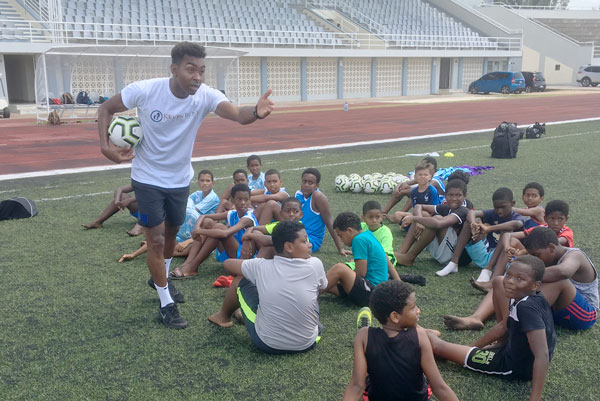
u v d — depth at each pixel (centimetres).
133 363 406
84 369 397
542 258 429
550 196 945
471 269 610
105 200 937
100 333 454
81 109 2466
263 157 1412
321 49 3612
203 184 707
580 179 1095
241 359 412
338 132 1973
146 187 449
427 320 477
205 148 1590
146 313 493
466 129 2053
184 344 436
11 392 368
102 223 791
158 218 455
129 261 634
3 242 701
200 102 445
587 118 2412
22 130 1986
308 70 3697
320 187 1042
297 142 1717
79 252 664
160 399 360
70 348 428
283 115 2688
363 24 4159
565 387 372
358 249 492
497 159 1359
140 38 3116
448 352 395
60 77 2402
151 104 435
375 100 3766
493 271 554
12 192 996
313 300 411
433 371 315
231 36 3416
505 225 572
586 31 6016
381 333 321
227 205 688
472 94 4331
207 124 2284
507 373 373
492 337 397
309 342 419
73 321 476
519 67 5359
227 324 465
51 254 655
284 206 554
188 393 366
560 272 416
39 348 428
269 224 571
